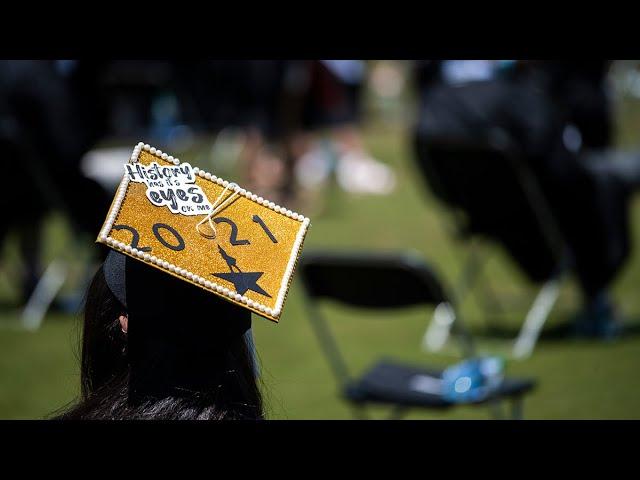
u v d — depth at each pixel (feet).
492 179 48.96
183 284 13.91
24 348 52.95
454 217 52.80
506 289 64.64
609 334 52.65
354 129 106.22
